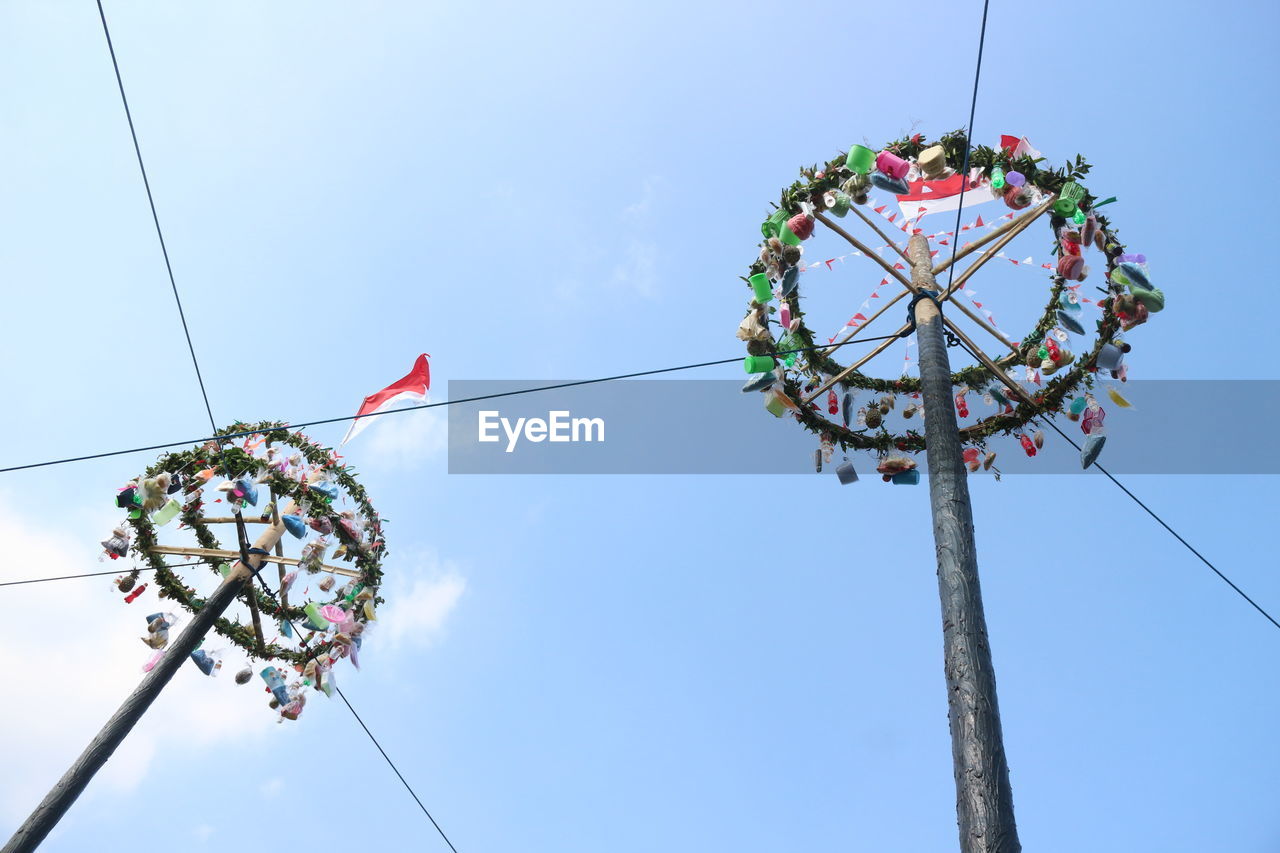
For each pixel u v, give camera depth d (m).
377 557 11.69
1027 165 8.86
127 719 9.21
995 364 9.44
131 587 10.95
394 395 12.02
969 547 6.19
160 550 10.89
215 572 11.41
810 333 9.48
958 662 5.65
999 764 5.20
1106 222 8.84
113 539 10.67
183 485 10.87
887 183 8.79
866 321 9.42
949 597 5.96
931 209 9.69
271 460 11.05
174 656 9.84
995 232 8.93
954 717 5.49
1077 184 8.72
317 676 11.05
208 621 10.29
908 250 9.17
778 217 9.23
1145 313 8.70
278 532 11.23
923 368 7.54
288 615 11.41
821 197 9.12
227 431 11.23
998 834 4.91
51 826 8.44
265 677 10.90
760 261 9.48
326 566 11.59
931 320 8.16
